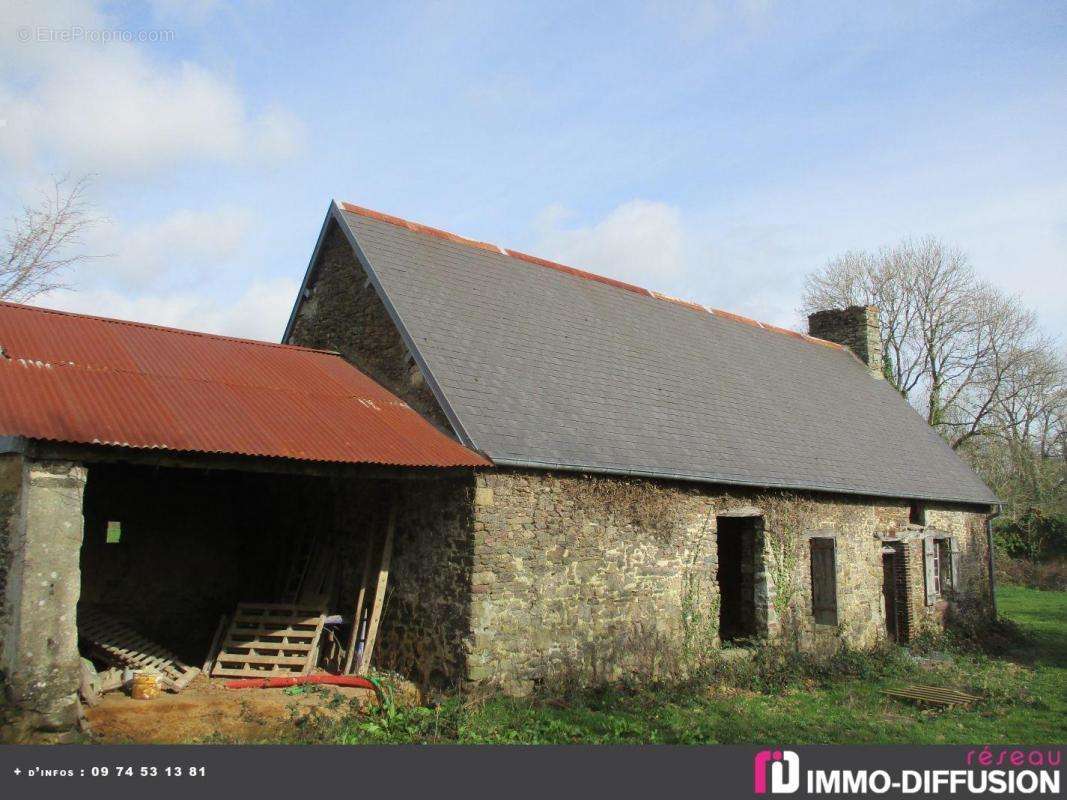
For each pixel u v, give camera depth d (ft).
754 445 43.91
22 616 20.95
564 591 31.91
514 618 29.94
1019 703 35.94
